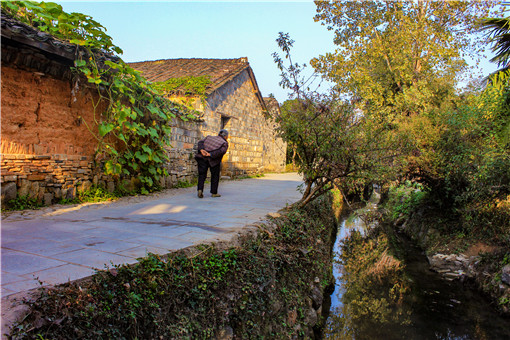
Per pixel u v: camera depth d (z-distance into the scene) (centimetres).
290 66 580
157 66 1591
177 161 961
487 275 678
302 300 472
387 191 1538
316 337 501
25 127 508
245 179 1411
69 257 281
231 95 1413
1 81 470
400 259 876
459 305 621
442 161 816
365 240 1032
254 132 1661
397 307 613
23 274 235
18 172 493
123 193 702
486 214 795
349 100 575
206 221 471
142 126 737
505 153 685
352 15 1656
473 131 807
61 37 514
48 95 542
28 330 167
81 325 189
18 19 468
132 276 238
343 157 554
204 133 1197
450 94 1392
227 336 289
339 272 781
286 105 598
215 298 290
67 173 578
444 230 937
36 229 389
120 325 209
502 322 562
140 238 360
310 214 665
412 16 1545
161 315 238
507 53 827
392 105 1362
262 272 363
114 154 648
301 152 611
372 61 1465
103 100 650
